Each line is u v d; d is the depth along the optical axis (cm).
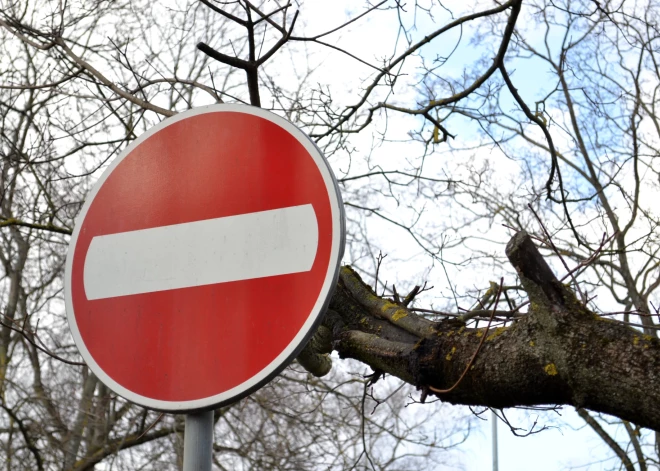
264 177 192
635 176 721
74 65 538
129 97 404
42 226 511
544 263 208
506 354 216
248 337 179
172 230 196
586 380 200
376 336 265
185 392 180
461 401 235
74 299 199
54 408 843
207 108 205
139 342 188
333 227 181
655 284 703
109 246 201
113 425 839
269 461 785
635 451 677
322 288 177
